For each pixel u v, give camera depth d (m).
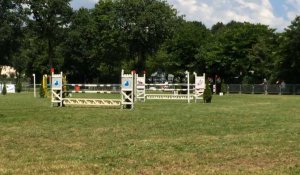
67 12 82.31
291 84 60.16
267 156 10.54
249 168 9.18
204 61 78.81
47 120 19.55
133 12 70.12
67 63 88.94
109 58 79.56
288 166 9.36
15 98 42.88
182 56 81.44
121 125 17.42
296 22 63.84
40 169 8.98
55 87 30.28
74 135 14.38
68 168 9.09
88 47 85.50
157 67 90.50
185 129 16.05
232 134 14.66
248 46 74.56
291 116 21.62
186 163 9.67
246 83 71.38
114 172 8.73
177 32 77.00
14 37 80.75
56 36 82.62
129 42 71.50
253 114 22.83
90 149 11.54
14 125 17.48
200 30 85.50
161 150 11.35
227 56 74.69
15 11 80.81
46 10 80.31
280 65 65.62
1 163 9.61
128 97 27.66
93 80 91.38
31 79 94.56
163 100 40.47
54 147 11.90
